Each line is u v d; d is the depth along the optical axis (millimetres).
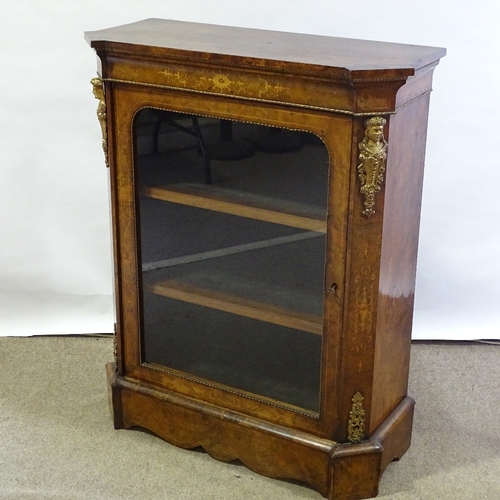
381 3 2090
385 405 1724
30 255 2348
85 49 2158
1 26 2129
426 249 2301
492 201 2242
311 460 1675
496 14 2061
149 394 1822
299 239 1572
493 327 2340
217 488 1715
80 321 2381
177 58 1507
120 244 1755
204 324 1738
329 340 1594
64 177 2281
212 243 1676
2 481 1715
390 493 1703
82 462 1787
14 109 2205
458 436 1900
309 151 1486
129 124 1638
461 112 2158
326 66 1378
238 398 1731
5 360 2197
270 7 2125
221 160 1588
